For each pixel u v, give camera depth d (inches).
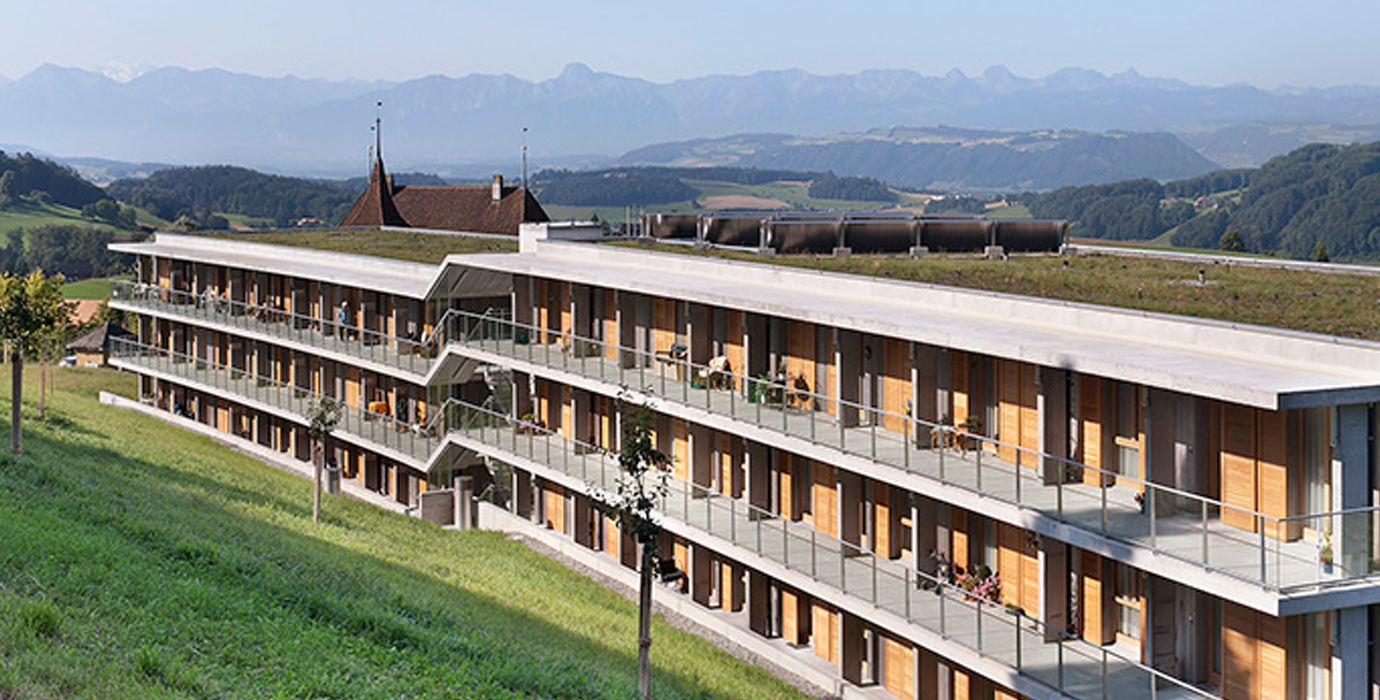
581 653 1075.9
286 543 1221.1
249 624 828.0
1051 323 985.5
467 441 1649.9
